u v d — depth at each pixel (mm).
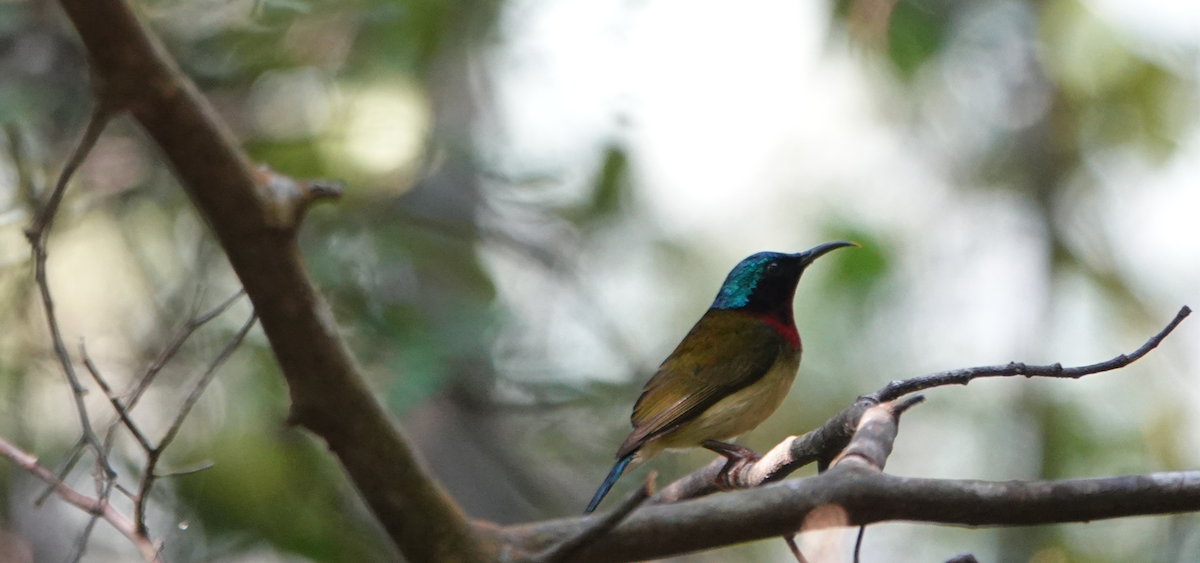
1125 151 13578
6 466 10719
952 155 14047
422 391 10266
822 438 6188
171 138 3688
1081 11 12727
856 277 12680
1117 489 4914
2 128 10469
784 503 4742
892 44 12453
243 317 10758
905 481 4859
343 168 11070
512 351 11836
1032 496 4906
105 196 11305
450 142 11961
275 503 10500
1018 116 13789
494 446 12438
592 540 4359
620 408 11875
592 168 12164
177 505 10289
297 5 10992
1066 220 13969
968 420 13992
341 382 4102
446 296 11477
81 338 5500
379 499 4324
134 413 10523
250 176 3797
